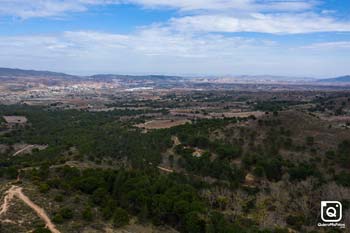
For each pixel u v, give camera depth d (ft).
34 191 208.03
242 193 262.47
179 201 213.46
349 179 273.75
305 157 326.65
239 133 381.81
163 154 364.99
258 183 297.53
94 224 185.47
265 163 308.40
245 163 319.88
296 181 285.43
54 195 207.72
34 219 174.19
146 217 209.77
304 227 223.92
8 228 160.76
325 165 309.22
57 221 175.94
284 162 310.86
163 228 207.00
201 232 197.67
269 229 210.18
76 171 248.52
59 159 311.88
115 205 213.05
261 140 362.94
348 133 357.41
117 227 191.21
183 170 324.80
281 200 256.52
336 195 250.16
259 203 251.19
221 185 273.75
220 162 317.83
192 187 250.57
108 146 378.32
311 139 351.05
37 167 273.75
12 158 357.41
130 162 325.21
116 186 232.94
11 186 214.90
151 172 283.79
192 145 372.99
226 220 209.26
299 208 248.93
